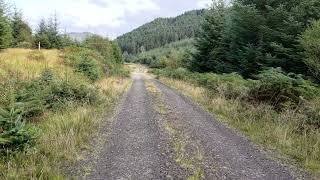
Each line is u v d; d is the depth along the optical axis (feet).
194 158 27.37
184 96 73.72
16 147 25.03
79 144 29.76
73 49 115.34
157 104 58.39
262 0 80.33
